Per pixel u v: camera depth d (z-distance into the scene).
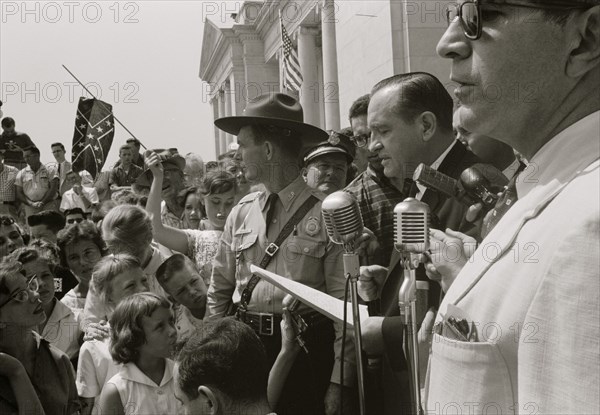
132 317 3.38
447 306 1.23
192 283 4.22
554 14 1.16
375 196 3.46
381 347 2.45
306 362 3.16
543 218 1.09
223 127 3.68
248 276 3.49
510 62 1.20
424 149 2.85
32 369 3.48
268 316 3.32
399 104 2.83
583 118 1.16
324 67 14.68
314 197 3.46
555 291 0.98
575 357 0.94
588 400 0.92
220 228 5.04
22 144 13.55
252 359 2.08
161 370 3.47
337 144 4.30
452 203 2.65
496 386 1.11
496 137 1.30
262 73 26.30
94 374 3.75
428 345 1.99
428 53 9.93
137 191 6.82
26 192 11.02
